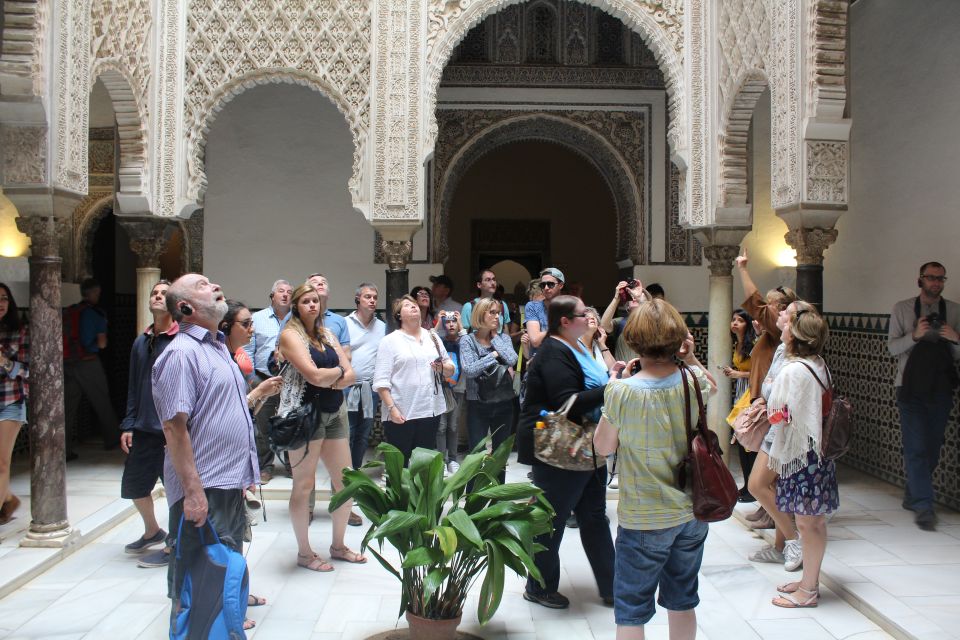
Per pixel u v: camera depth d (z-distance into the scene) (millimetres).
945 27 4801
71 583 3621
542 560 3346
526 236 11969
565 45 7344
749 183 7047
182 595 2617
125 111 5281
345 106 5465
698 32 5539
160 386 2674
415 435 4379
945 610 3170
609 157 7441
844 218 6105
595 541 3395
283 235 7109
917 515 4402
